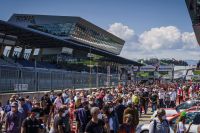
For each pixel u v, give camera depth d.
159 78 89.44
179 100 35.25
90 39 115.50
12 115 12.18
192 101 22.44
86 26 107.38
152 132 9.56
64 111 11.89
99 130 8.52
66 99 21.64
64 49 77.06
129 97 20.73
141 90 34.09
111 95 22.52
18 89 25.97
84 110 13.59
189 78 94.19
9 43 57.00
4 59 51.84
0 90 23.67
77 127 13.62
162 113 9.59
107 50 136.00
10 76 24.97
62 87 35.09
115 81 55.78
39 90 29.62
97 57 85.81
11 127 12.15
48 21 100.25
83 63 79.69
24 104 14.00
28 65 55.94
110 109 13.08
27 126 10.89
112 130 12.95
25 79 27.17
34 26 100.44
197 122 14.10
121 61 93.44
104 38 129.62
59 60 75.38
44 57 76.50
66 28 98.62
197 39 27.41
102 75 49.31
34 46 61.81
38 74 29.47
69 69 66.31
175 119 14.84
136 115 12.94
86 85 42.88
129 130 10.97
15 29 42.31
